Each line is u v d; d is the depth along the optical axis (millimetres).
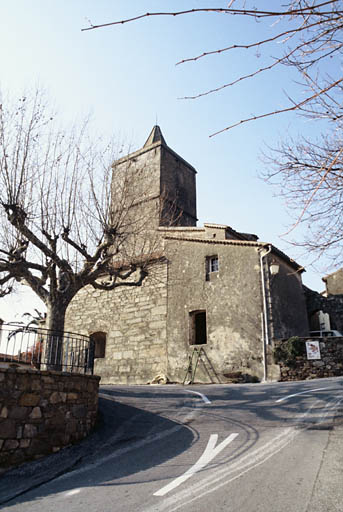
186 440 6207
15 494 4441
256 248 16188
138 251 17188
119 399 9719
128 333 18547
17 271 9914
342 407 7551
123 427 7285
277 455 4941
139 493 4113
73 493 4312
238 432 6383
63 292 10383
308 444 5301
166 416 8039
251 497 3707
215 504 3621
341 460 4535
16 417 5754
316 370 13930
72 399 6715
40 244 9766
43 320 14633
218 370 15391
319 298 18969
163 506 3684
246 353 15039
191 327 16891
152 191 20188
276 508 3422
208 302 16656
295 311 17188
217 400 9703
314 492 3705
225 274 16656
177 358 16625
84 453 5973
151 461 5293
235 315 15773
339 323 18438
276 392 10211
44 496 4289
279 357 14398
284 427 6430
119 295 19594
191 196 23359
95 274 11023
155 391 11367
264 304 15227
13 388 5820
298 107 2607
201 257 17594
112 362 18547
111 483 4547
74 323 20812
